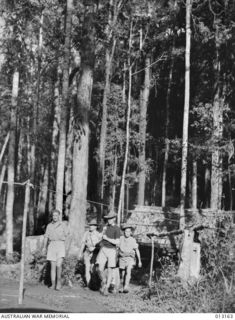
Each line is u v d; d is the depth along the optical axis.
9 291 11.66
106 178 29.05
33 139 25.66
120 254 12.98
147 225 19.14
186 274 10.68
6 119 25.00
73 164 15.82
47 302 10.53
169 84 31.16
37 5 19.52
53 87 26.80
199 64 29.83
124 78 27.09
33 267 14.77
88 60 16.05
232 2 24.75
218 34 24.80
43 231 25.64
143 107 28.61
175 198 37.59
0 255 17.91
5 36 19.88
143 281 14.07
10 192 18.47
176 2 23.25
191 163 31.39
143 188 28.70
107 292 12.01
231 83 27.77
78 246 15.24
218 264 9.91
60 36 21.31
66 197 20.95
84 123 15.88
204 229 11.90
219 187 24.81
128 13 21.22
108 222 12.80
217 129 23.00
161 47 28.73
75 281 13.65
